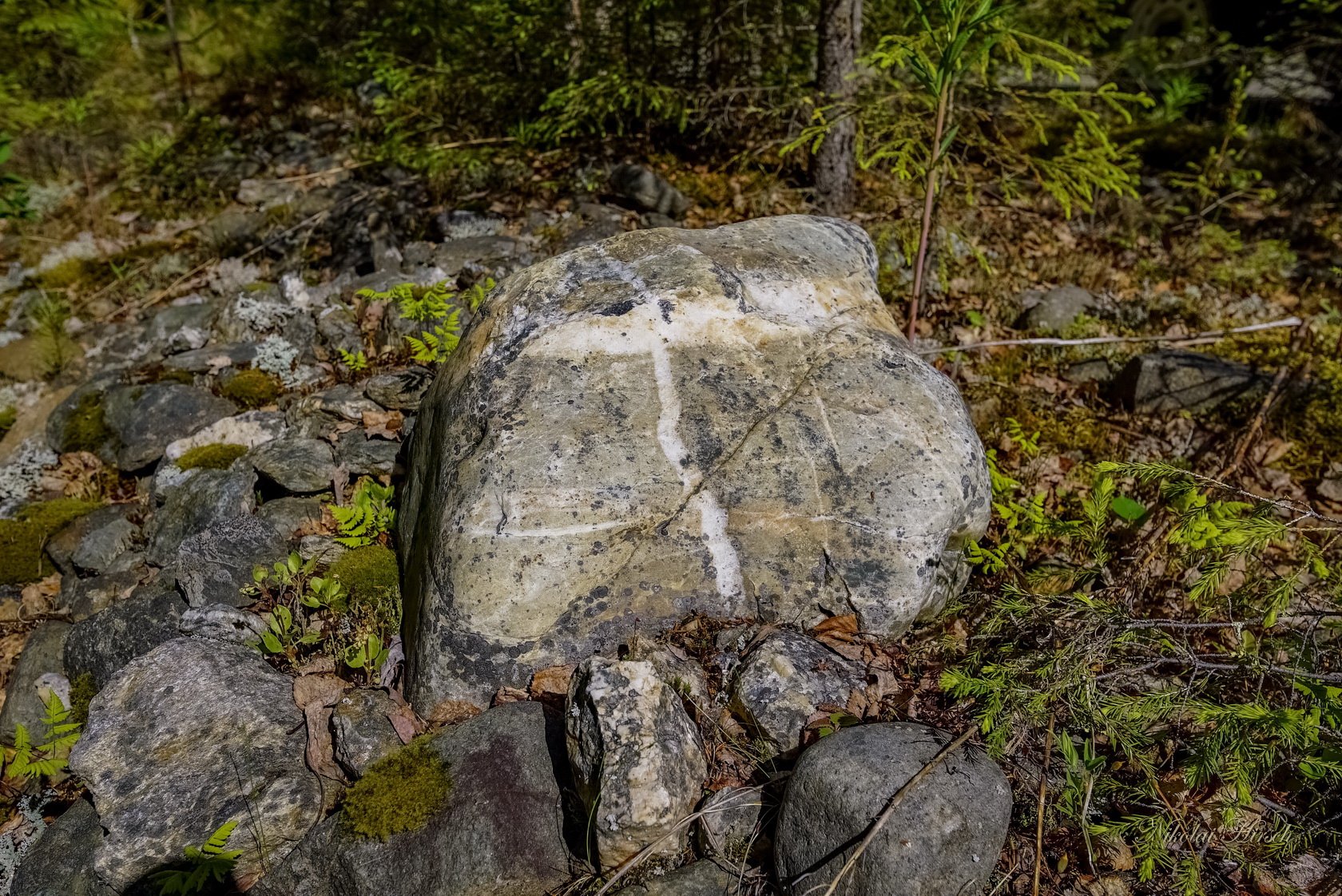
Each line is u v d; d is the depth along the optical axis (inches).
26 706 138.3
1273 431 172.6
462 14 268.4
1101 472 122.6
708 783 103.8
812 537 117.0
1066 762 98.8
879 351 131.0
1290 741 94.2
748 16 259.1
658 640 114.6
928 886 88.1
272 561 140.5
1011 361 191.3
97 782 110.2
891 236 212.2
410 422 160.4
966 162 249.1
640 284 132.5
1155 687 115.6
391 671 120.9
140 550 161.6
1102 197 245.0
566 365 123.9
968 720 106.8
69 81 333.1
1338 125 285.3
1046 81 284.4
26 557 165.8
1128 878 97.3
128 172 295.7
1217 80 314.2
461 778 102.7
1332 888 96.1
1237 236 242.8
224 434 174.1
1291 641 118.5
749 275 136.6
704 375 124.0
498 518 113.0
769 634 115.4
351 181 273.7
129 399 189.2
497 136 267.9
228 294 231.9
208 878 105.4
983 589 131.6
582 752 98.3
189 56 353.7
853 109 197.3
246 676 120.6
